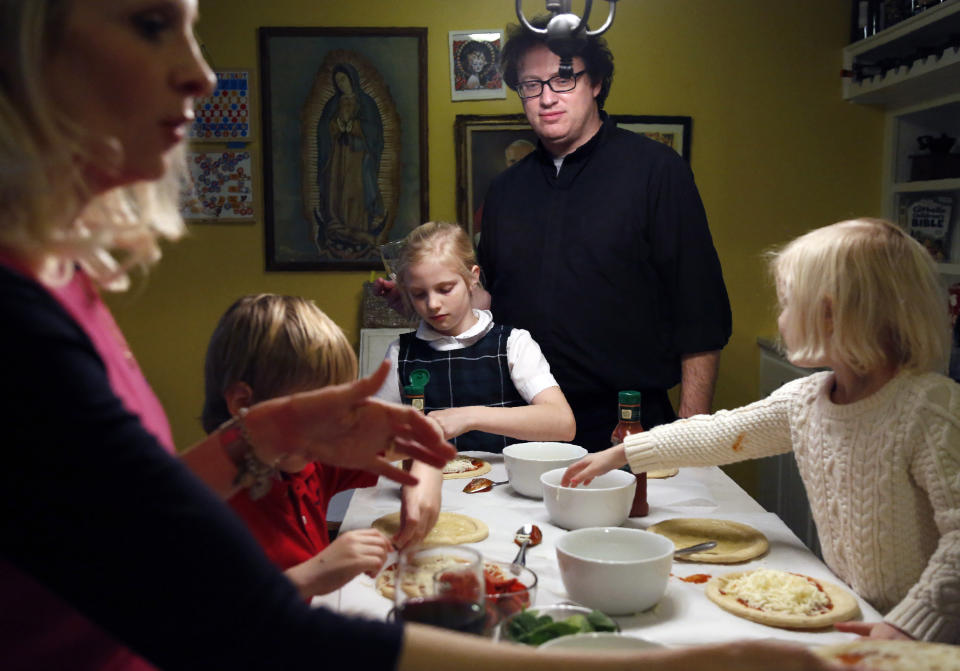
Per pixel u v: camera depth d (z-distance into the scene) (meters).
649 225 2.27
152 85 0.56
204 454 0.78
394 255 2.26
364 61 3.37
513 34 2.31
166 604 0.48
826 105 3.37
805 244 1.21
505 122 3.36
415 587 0.77
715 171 3.40
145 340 3.46
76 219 0.59
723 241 3.43
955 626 0.95
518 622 0.85
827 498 1.24
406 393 1.69
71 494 0.47
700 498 1.53
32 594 0.53
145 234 0.74
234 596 0.49
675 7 3.33
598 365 2.29
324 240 3.45
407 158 3.42
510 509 1.48
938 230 3.12
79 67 0.54
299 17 3.36
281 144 3.40
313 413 0.79
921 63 2.79
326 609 0.52
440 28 3.36
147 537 0.47
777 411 1.36
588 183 2.30
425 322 2.20
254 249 3.46
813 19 3.33
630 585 1.00
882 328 1.14
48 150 0.53
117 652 0.58
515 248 2.38
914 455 1.10
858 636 0.97
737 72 3.36
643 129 3.36
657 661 0.52
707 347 2.27
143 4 0.55
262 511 1.19
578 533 1.13
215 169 3.41
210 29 3.35
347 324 3.48
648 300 2.32
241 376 1.12
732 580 1.12
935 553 1.02
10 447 0.46
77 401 0.47
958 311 2.74
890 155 3.35
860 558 1.17
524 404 2.09
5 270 0.49
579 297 2.29
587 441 2.30
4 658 0.53
